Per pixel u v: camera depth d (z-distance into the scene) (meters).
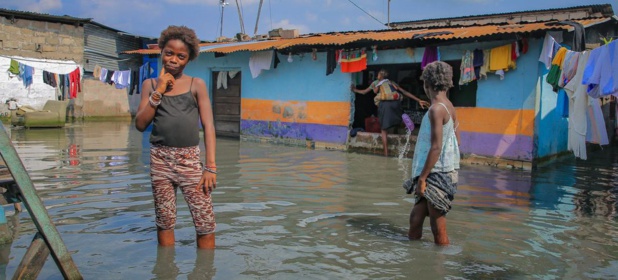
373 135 11.45
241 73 14.52
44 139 13.37
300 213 5.75
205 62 15.62
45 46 20.41
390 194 6.87
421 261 4.19
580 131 8.55
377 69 12.48
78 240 4.58
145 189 6.88
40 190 6.75
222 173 8.37
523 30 8.66
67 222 5.18
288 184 7.48
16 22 19.58
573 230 5.21
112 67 23.69
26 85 18.84
